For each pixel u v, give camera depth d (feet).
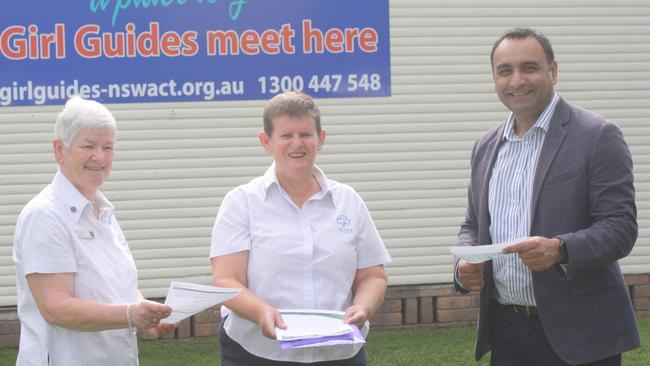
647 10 26.84
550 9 26.53
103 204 12.02
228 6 25.32
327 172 25.99
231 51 25.43
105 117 11.51
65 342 11.32
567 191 12.67
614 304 13.00
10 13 24.80
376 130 26.07
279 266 12.03
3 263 25.18
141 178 25.45
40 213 11.18
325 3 25.62
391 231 26.30
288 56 25.59
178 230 25.67
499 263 13.38
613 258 12.47
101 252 11.66
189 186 25.62
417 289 26.55
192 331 26.03
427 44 26.16
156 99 25.32
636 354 23.32
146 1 25.12
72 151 11.37
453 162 26.45
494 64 13.44
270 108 12.09
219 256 12.16
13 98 24.95
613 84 26.84
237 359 12.40
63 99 25.07
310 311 11.74
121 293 11.75
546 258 12.05
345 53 25.80
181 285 10.78
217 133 25.58
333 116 25.88
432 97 26.27
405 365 22.93
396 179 26.22
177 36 25.25
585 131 12.78
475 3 26.30
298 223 12.21
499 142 13.73
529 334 13.28
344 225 12.33
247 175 25.77
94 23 25.02
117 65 25.14
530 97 13.03
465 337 25.52
